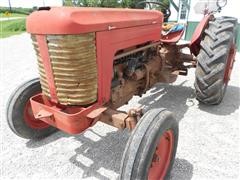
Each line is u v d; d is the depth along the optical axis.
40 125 2.99
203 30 3.76
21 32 14.81
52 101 2.29
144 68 3.08
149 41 3.04
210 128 3.31
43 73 2.22
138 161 1.86
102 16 2.14
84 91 2.13
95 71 2.16
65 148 2.88
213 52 3.36
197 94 3.66
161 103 4.03
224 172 2.53
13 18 24.23
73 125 2.09
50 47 1.98
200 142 3.00
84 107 2.23
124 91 2.77
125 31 2.43
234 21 3.64
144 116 2.07
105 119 2.33
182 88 4.70
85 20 1.95
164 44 3.79
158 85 4.82
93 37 2.04
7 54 7.90
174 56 4.07
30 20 2.02
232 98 4.29
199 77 3.49
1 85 4.86
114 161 2.66
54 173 2.49
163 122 2.03
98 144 2.95
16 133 2.84
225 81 3.86
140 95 3.23
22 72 5.75
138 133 1.94
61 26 1.85
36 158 2.71
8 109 2.71
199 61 3.46
